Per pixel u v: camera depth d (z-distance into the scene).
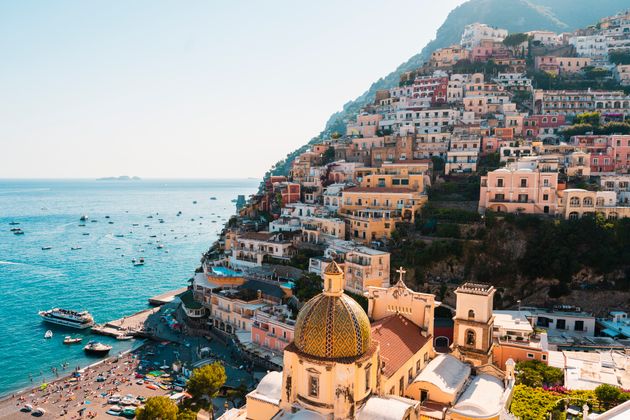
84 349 110.81
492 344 61.84
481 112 184.25
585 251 107.00
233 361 99.50
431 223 121.06
